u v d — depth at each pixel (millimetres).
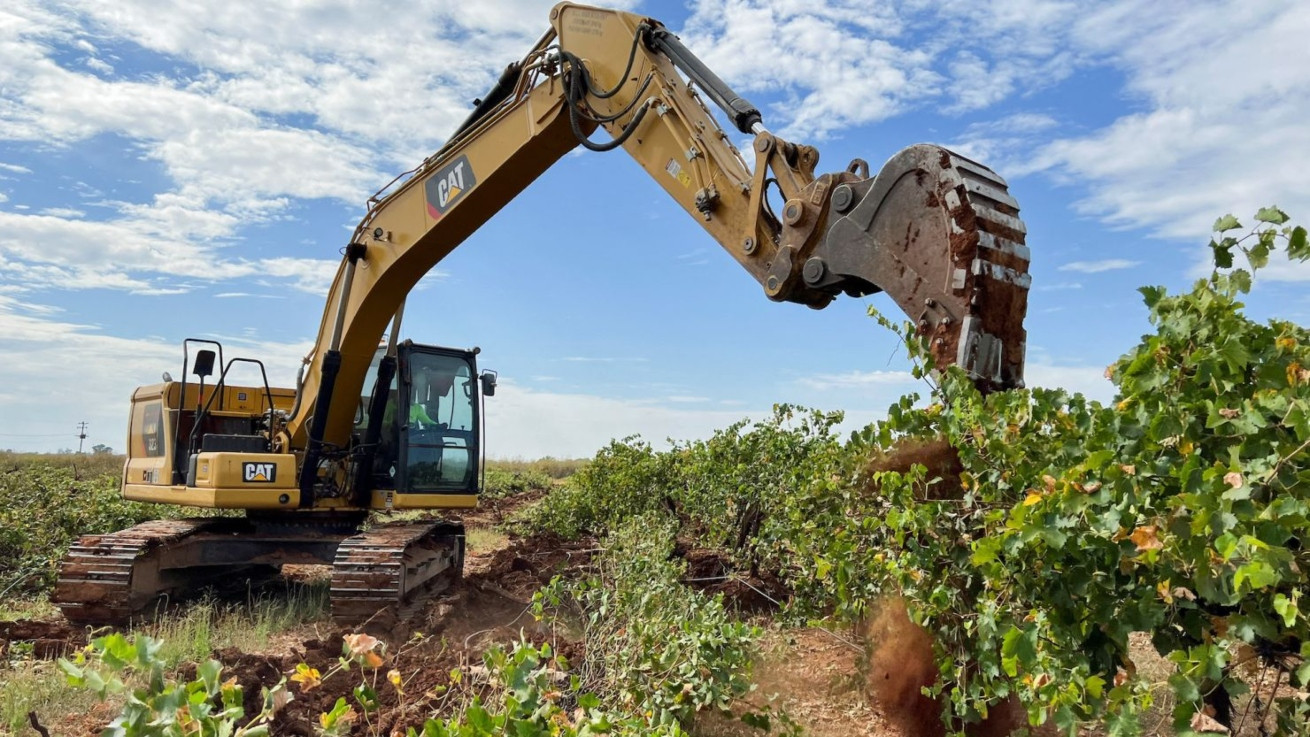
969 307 4688
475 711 3145
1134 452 3746
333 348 9977
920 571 4621
